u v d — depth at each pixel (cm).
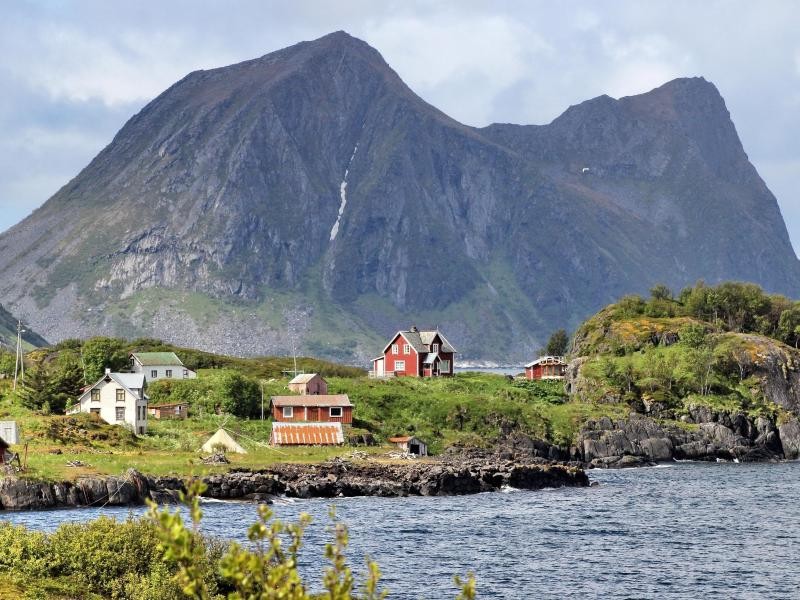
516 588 8619
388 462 15850
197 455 15288
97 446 15200
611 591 8600
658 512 13012
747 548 10550
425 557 9756
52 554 6888
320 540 10300
